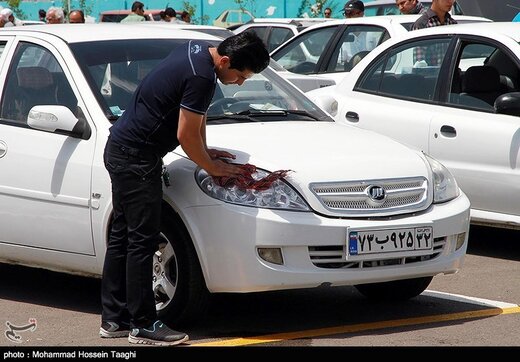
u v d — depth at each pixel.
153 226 7.87
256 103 9.62
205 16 39.81
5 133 9.27
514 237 12.63
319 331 8.47
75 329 8.60
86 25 10.20
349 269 8.01
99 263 8.68
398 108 12.07
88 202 8.61
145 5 40.50
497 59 11.83
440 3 14.73
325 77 15.44
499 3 21.78
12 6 41.19
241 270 7.87
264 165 8.10
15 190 9.11
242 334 8.38
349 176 8.16
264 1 38.81
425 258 8.39
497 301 9.52
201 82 7.66
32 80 9.41
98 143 8.64
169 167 8.20
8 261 9.56
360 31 16.23
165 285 8.34
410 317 8.95
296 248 7.86
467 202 8.80
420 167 8.57
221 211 7.89
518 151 10.86
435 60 12.09
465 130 11.32
